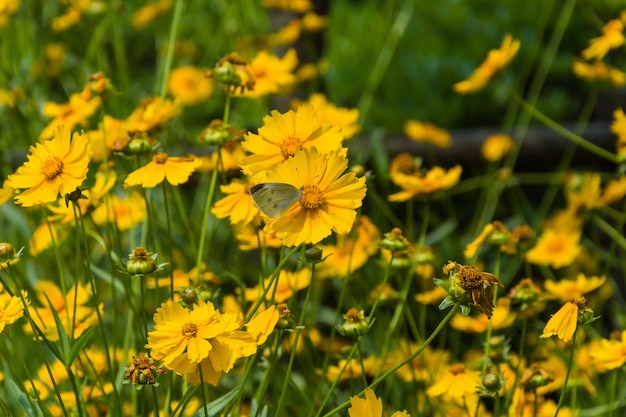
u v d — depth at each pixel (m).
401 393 1.92
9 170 2.11
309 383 1.86
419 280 2.06
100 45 2.78
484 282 1.58
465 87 2.03
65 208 1.79
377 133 2.15
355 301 2.00
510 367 1.81
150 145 1.75
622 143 1.96
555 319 1.62
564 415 1.82
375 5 3.57
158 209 2.10
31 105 2.22
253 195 1.58
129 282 1.84
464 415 1.84
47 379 1.82
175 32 1.96
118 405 1.67
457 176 1.89
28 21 2.56
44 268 2.00
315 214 1.59
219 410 1.64
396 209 2.87
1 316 1.62
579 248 2.04
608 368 1.74
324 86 2.71
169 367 1.57
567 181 2.25
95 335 1.92
